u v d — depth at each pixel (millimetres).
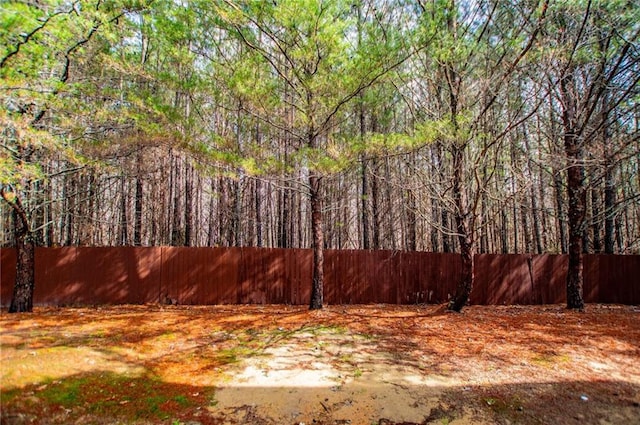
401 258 8930
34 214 8680
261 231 15906
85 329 5641
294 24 5656
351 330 6062
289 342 5352
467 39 6602
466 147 7523
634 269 9289
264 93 6156
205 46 6348
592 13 6141
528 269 9078
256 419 3166
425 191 9234
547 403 3479
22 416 2941
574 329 6109
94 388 3547
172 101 7789
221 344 5223
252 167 5945
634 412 3322
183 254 8516
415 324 6508
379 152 6305
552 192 13656
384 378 4031
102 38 6109
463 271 7574
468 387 3811
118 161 8680
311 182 7586
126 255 8359
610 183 9555
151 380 3865
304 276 8711
